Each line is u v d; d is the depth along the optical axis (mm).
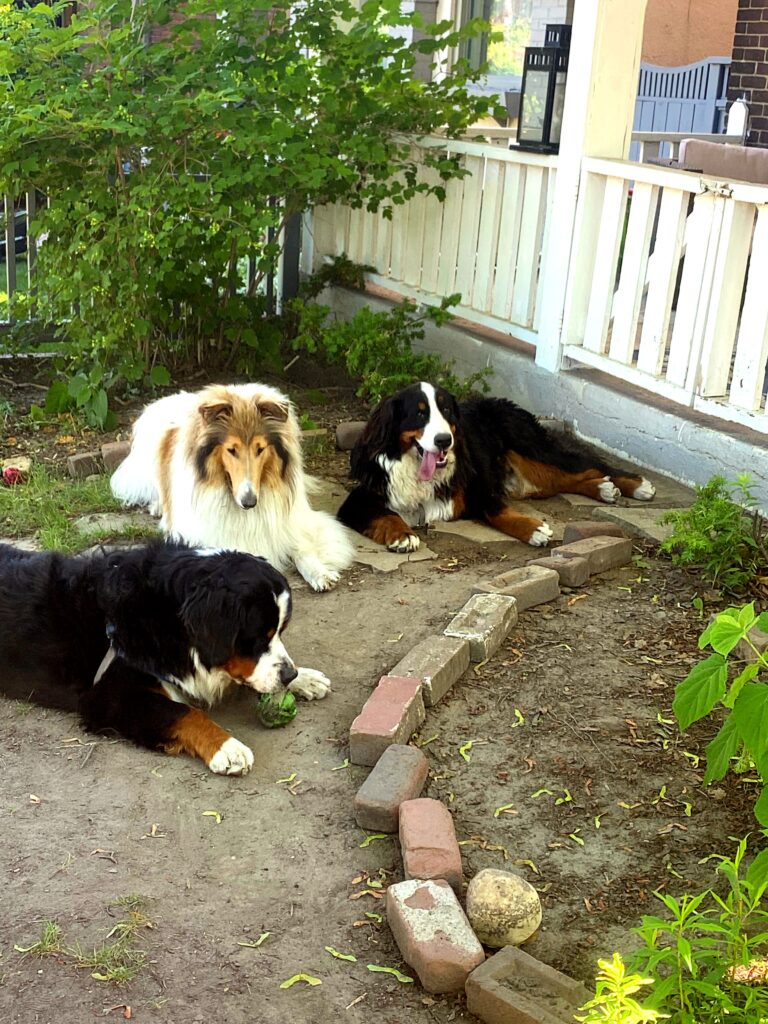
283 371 4484
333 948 1785
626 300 3621
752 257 3141
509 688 2441
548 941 1810
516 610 2686
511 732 2301
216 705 2387
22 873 1907
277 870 1934
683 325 3395
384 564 3023
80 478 3525
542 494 3486
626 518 3207
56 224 3863
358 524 3238
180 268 4043
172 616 2215
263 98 3926
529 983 1687
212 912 1842
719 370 3334
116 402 4105
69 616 2305
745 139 6316
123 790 2117
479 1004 1669
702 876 1939
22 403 4125
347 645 2613
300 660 2545
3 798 2088
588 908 1873
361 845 1994
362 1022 1669
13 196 4031
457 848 1905
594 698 2412
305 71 4082
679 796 2129
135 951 1756
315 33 4133
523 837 2021
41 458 3639
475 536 3215
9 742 2254
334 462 3750
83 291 3832
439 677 2379
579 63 3623
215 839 2000
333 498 3463
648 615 2738
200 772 2170
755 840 2018
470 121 4367
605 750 2250
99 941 1772
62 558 2428
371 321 4129
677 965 1525
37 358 4477
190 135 3820
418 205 4539
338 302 5105
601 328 3760
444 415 3178
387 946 1793
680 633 2652
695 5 9078
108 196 3830
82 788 2121
